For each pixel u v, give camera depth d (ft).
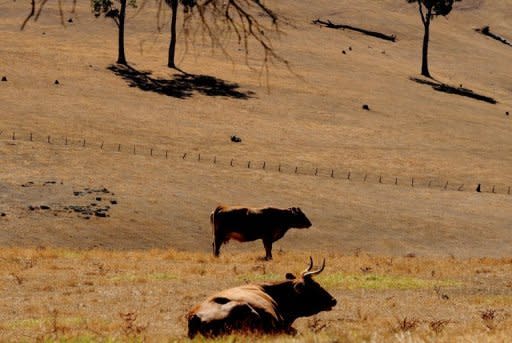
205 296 255.91
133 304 233.76
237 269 344.49
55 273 311.88
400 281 319.88
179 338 151.94
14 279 289.53
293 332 154.40
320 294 155.22
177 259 396.78
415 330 181.98
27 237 528.22
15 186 648.38
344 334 147.95
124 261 373.81
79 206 606.55
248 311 135.33
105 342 149.59
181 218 617.21
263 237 408.46
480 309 249.14
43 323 189.37
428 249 607.37
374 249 592.19
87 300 241.76
